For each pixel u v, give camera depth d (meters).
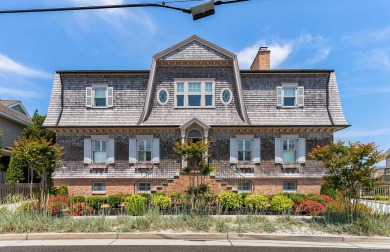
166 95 19.91
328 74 20.34
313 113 19.77
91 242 9.05
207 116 19.55
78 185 19.09
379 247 8.65
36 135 23.55
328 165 11.23
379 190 20.78
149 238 9.59
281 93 20.03
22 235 9.49
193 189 13.59
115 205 15.35
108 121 19.41
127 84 20.20
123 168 19.22
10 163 21.23
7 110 25.52
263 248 8.34
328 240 9.41
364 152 10.65
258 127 18.92
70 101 19.89
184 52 20.06
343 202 11.95
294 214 13.44
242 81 20.20
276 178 19.16
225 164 19.14
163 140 19.45
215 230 10.05
